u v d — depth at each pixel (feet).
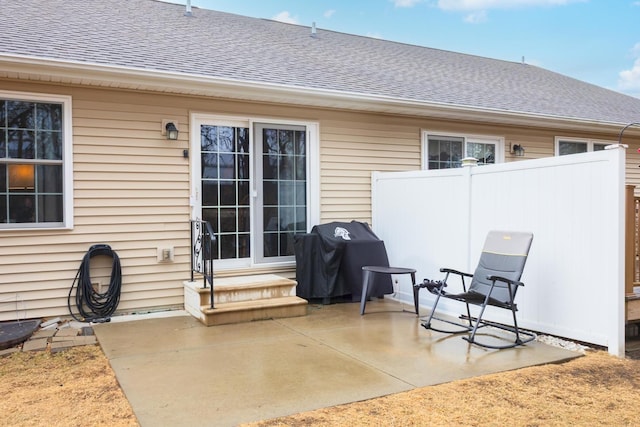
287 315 18.38
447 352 14.10
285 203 21.85
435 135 25.48
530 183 16.31
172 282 19.52
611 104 35.22
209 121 20.20
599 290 14.35
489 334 16.17
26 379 12.05
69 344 14.85
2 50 16.11
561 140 29.58
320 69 24.40
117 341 15.07
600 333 14.34
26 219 17.31
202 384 11.50
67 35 19.63
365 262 20.79
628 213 15.12
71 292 17.80
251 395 10.84
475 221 18.26
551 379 12.07
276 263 21.62
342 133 23.03
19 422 9.61
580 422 9.73
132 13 25.99
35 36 18.56
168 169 19.35
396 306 20.59
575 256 14.99
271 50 25.72
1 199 16.94
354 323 17.53
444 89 26.94
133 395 10.84
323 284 20.52
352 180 23.34
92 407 10.33
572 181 15.05
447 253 19.36
